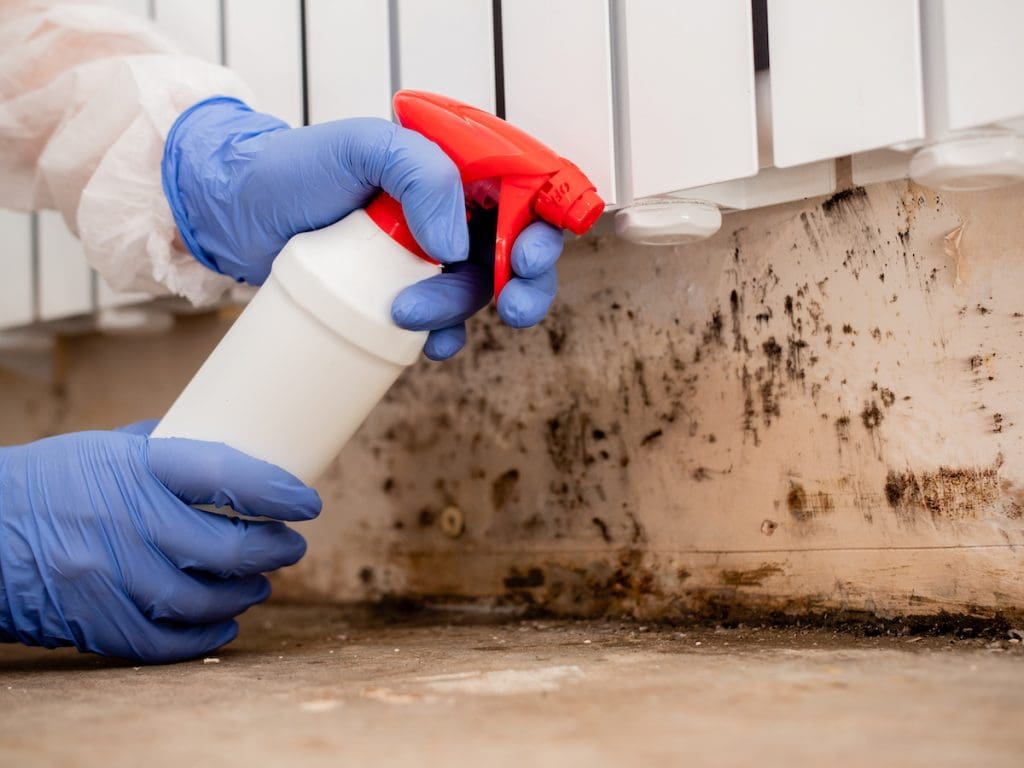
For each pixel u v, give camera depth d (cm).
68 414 166
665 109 83
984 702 56
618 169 87
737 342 99
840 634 89
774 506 97
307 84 107
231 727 56
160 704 65
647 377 106
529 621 112
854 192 91
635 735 51
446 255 80
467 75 94
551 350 114
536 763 46
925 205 87
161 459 86
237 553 89
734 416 100
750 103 78
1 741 54
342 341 82
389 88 100
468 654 86
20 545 88
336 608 136
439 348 89
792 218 95
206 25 115
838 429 93
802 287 95
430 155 79
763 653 79
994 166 70
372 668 80
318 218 87
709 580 101
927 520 87
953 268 86
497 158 80
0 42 105
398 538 130
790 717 54
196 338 151
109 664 95
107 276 109
